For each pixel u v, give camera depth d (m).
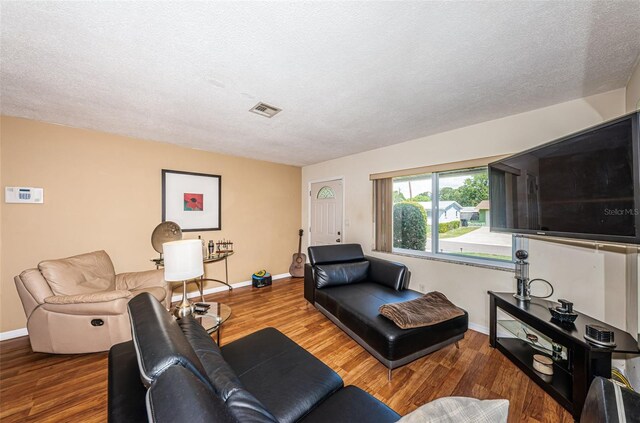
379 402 1.10
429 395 1.67
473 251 2.79
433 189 3.14
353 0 1.08
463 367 1.97
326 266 3.01
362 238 3.88
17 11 1.12
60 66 1.58
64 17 1.17
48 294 2.06
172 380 0.62
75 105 2.17
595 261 1.94
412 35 1.30
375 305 2.27
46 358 2.06
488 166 2.44
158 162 3.33
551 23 1.21
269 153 3.96
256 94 1.97
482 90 1.91
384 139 3.19
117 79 1.74
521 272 2.10
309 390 1.17
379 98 2.04
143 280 2.71
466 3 1.10
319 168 4.67
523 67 1.61
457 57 1.50
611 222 1.33
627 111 1.81
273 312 3.07
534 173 1.88
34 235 2.54
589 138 1.45
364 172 3.84
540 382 1.72
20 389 1.70
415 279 3.19
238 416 0.77
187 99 2.06
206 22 1.21
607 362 1.38
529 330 2.12
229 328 2.64
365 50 1.43
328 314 2.65
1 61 1.52
